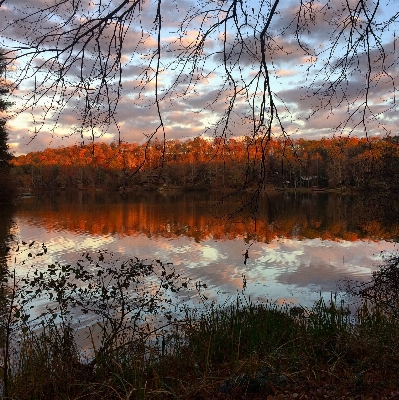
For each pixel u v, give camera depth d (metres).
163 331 6.30
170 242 19.67
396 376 4.81
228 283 11.64
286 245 18.64
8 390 4.31
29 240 20.20
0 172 40.25
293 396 4.47
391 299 6.38
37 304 8.12
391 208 11.31
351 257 15.66
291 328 6.33
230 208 35.09
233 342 5.95
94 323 7.11
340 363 5.27
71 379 4.58
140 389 4.07
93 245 18.78
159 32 2.00
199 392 4.59
